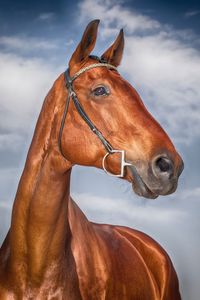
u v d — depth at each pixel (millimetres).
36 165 3855
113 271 4301
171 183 3543
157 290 4977
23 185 3869
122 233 5027
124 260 4555
